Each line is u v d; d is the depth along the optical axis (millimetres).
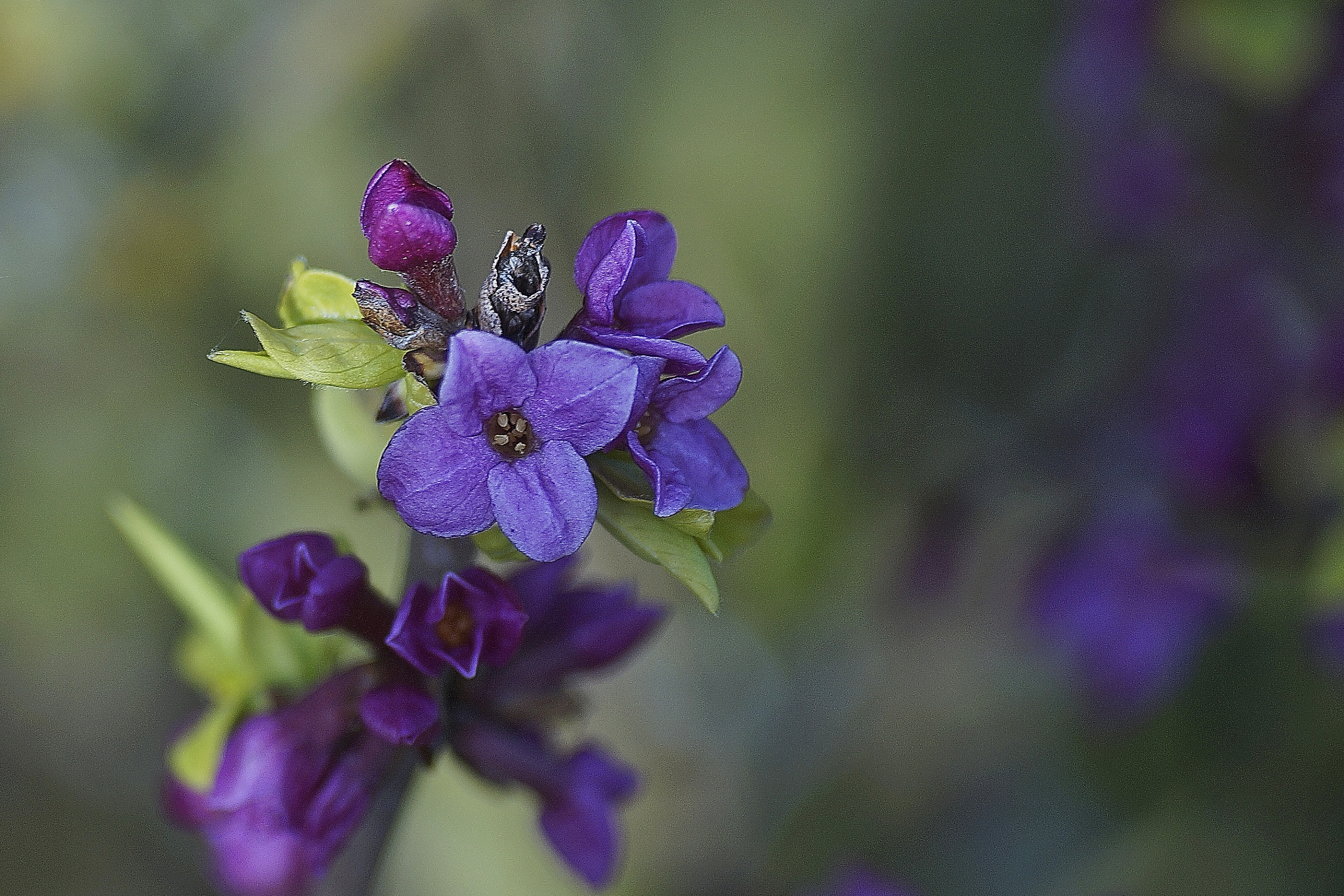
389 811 225
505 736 225
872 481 453
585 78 454
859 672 439
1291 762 389
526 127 419
